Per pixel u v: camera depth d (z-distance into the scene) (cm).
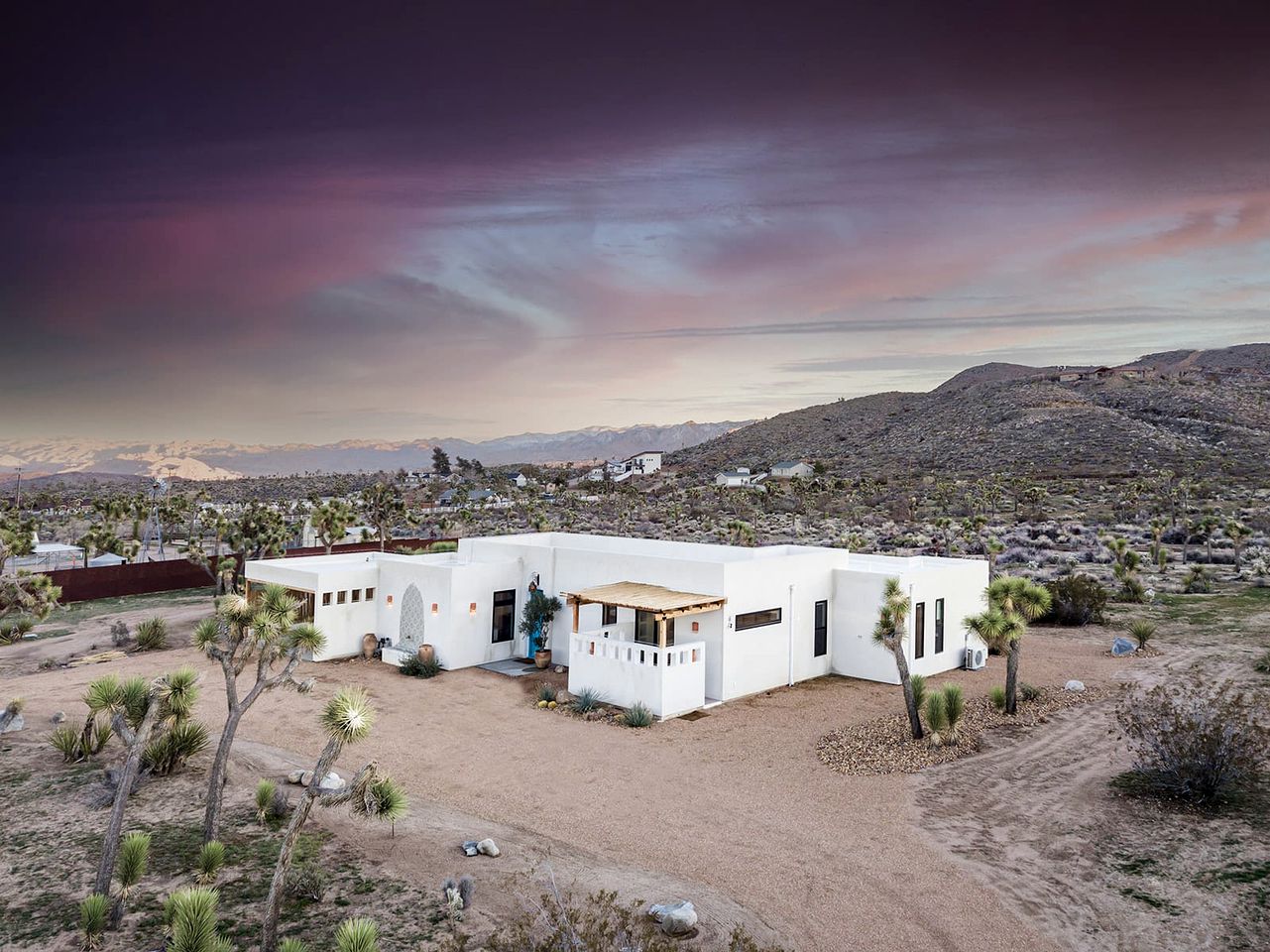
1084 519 7512
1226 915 1079
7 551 3241
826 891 1188
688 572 2381
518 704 2255
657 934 1049
